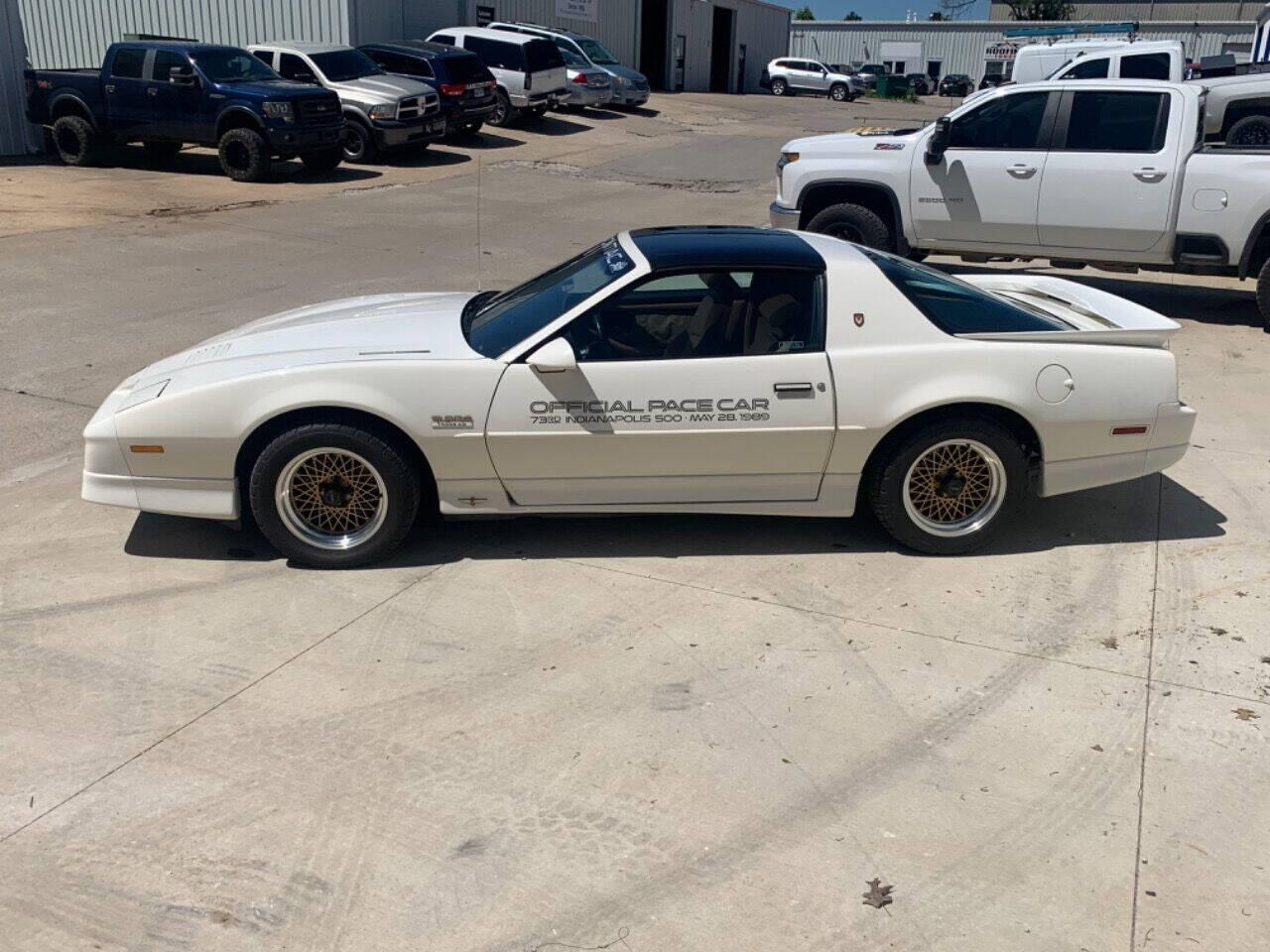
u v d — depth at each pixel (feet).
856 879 10.02
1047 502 18.44
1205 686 13.07
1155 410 15.90
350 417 15.08
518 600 15.02
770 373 15.15
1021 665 13.50
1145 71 57.62
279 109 56.18
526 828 10.63
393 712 12.46
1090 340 15.89
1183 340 29.32
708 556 16.34
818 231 34.42
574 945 9.24
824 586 15.46
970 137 31.71
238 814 10.79
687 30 139.54
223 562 16.11
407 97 64.39
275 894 9.78
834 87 151.53
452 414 14.97
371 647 13.83
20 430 21.31
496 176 62.80
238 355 15.98
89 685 12.95
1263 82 52.70
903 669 13.39
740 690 12.94
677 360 15.15
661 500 15.85
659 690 12.93
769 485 15.78
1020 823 10.76
